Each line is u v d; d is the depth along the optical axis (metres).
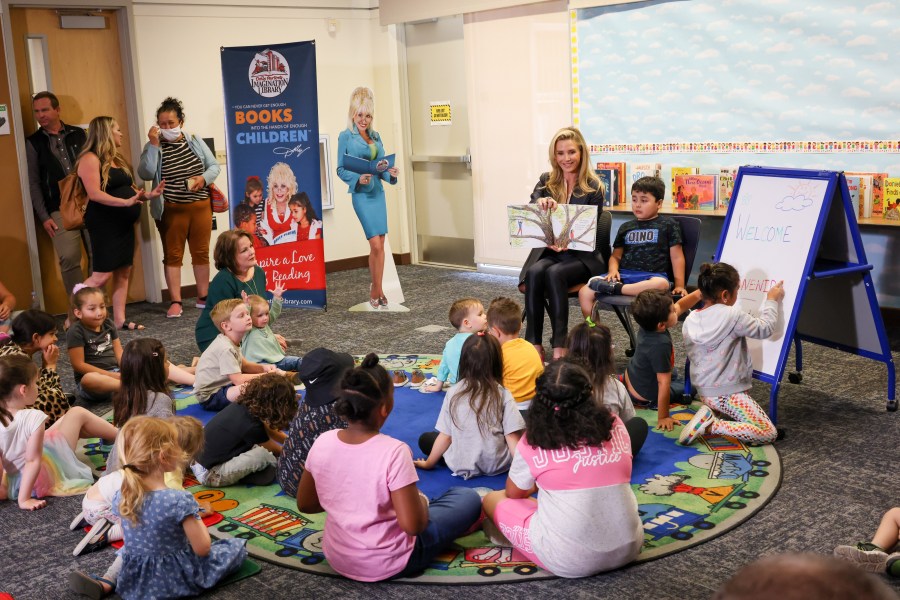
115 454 3.39
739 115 5.82
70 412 3.63
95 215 6.15
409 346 5.50
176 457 2.66
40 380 3.97
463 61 7.53
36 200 6.55
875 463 3.45
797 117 5.56
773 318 3.78
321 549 2.94
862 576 0.67
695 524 2.97
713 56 5.87
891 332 5.29
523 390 3.71
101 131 6.18
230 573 2.77
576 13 6.52
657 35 6.11
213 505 3.32
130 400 3.51
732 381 3.78
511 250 7.51
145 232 7.13
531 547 2.67
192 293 7.42
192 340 5.95
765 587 0.67
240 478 3.45
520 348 3.75
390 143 8.23
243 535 3.06
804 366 4.74
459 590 2.63
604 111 6.54
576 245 4.77
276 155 6.36
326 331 5.97
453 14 7.37
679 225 4.75
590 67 6.54
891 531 2.64
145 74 6.96
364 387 2.55
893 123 5.16
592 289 4.68
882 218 5.24
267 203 6.41
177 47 7.09
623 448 2.63
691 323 3.84
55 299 6.94
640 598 2.53
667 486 3.29
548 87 6.91
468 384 3.30
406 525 2.55
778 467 3.42
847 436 3.74
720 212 5.81
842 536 2.86
